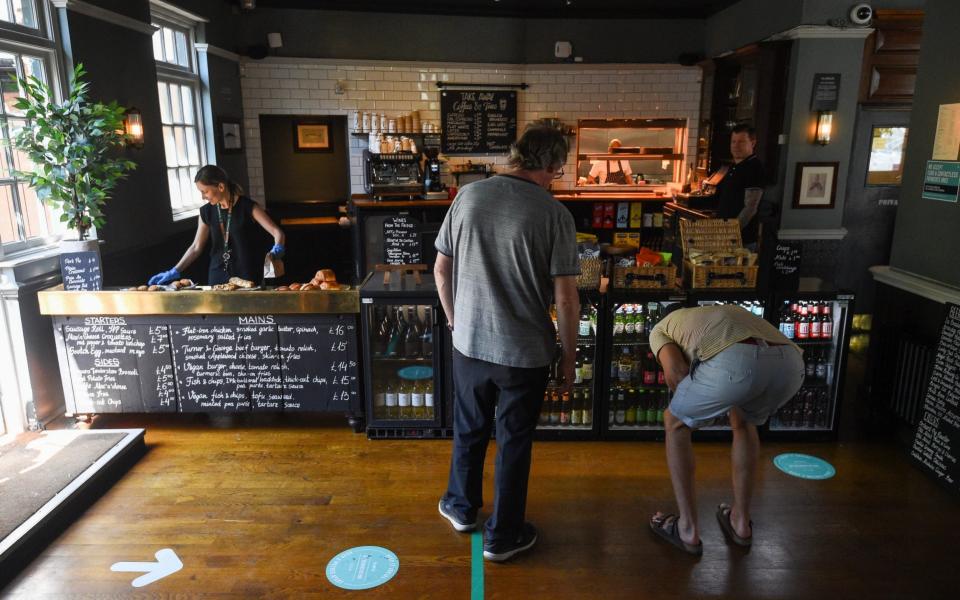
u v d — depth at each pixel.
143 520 3.01
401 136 7.91
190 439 3.84
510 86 8.05
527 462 2.65
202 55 6.54
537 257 2.46
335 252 8.05
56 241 4.14
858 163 6.06
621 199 7.81
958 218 3.54
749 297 3.61
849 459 3.61
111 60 4.57
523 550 2.76
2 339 3.61
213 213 4.20
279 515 3.04
